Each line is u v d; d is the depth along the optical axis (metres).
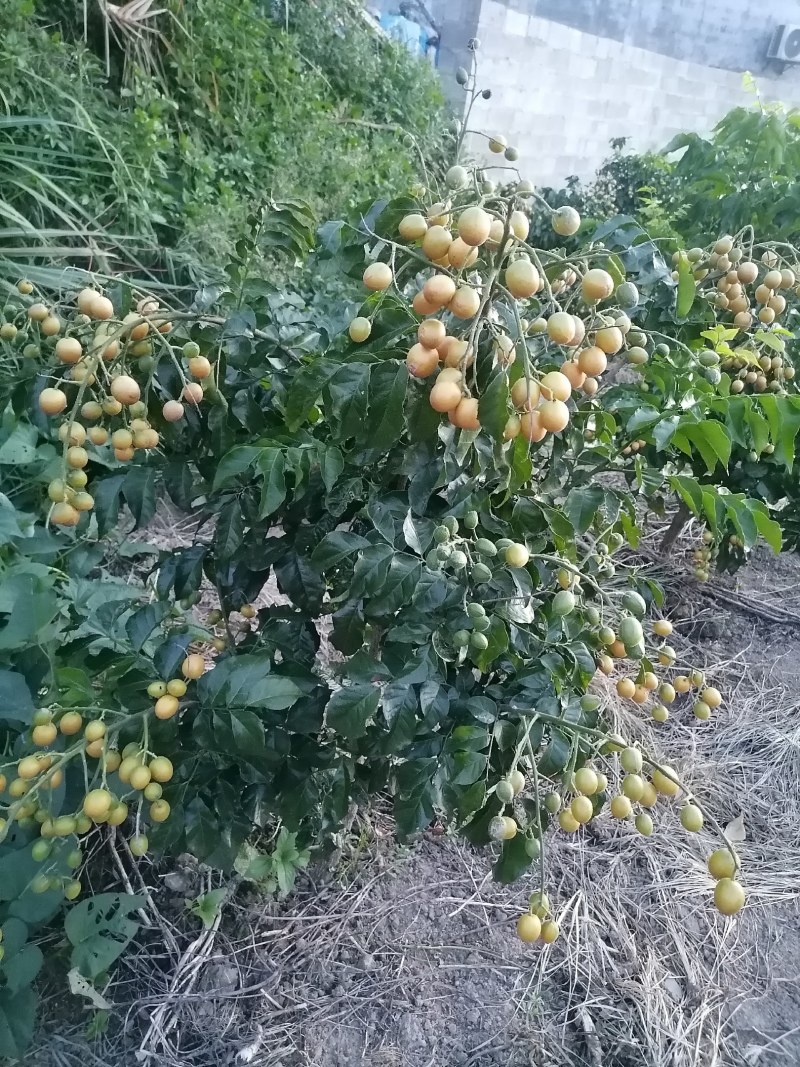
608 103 8.55
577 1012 1.94
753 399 2.02
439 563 1.33
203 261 4.21
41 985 1.80
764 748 2.88
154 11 4.74
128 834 2.13
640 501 3.82
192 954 1.92
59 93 3.79
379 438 1.20
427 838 2.31
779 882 2.39
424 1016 1.89
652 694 3.04
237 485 1.62
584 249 1.49
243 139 5.08
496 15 7.26
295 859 2.02
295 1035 1.82
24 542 1.85
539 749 1.58
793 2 9.30
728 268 2.36
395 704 1.38
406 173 6.12
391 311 1.29
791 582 3.89
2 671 1.54
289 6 6.28
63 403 1.42
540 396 1.10
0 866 1.56
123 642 1.66
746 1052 1.95
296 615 1.77
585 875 2.31
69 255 3.52
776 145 3.43
